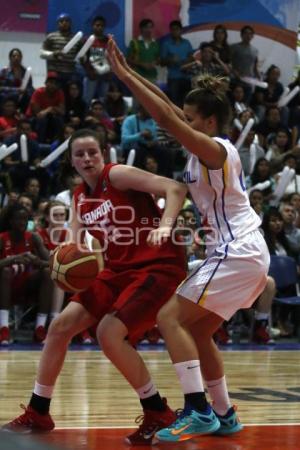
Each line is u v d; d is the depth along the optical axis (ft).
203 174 11.91
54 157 34.06
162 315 11.80
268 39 47.55
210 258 11.94
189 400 11.70
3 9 43.47
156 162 35.73
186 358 11.69
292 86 46.11
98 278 12.55
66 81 40.27
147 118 37.29
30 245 29.35
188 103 12.17
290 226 34.19
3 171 34.22
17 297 29.55
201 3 46.11
